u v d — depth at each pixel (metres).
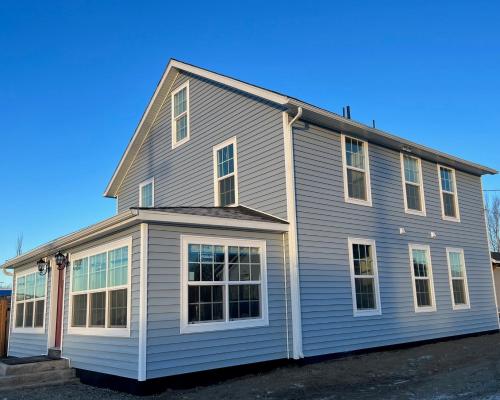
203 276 9.50
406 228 14.17
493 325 16.88
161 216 8.88
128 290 9.02
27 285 13.96
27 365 10.22
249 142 12.42
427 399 7.39
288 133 11.40
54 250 12.04
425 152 15.07
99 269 10.20
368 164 13.35
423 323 13.98
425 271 14.59
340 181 12.42
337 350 11.35
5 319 15.12
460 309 15.55
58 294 12.27
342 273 11.88
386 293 13.00
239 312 9.93
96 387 9.52
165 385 8.58
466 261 16.41
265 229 10.50
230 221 9.87
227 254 9.96
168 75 15.52
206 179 13.77
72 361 10.62
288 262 10.87
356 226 12.56
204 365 9.12
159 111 16.39
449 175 16.73
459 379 8.86
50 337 12.00
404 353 12.38
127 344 8.83
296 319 10.56
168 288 8.95
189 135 14.75
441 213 15.80
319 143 12.09
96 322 10.01
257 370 9.89
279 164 11.45
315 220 11.52
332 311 11.43
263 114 12.12
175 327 8.89
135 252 9.01
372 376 9.44
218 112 13.67
